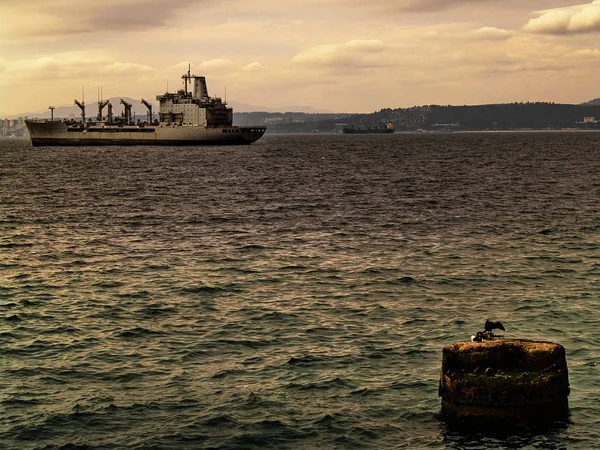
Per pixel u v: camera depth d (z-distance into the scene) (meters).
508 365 20.30
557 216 61.34
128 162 157.62
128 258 43.91
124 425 20.59
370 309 32.03
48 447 19.44
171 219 62.28
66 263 42.44
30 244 49.12
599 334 27.69
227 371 24.50
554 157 164.00
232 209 69.62
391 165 141.50
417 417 20.81
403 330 28.83
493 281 36.94
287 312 31.58
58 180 108.62
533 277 37.66
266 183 101.25
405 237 51.25
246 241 50.00
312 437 19.89
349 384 23.20
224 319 30.64
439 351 26.23
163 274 39.34
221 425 20.55
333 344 27.19
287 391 22.75
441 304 32.72
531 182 96.75
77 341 27.78
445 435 19.73
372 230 54.81
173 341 27.77
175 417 21.05
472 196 79.19
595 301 32.59
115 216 64.50
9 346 27.14
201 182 103.88
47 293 35.22
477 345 20.30
